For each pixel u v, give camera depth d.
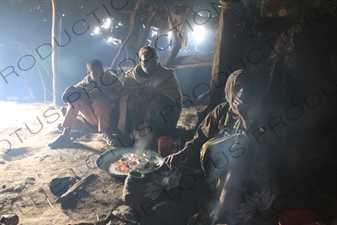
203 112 4.25
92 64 4.24
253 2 3.84
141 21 6.02
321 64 3.15
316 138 3.21
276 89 3.22
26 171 3.72
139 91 4.25
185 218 3.01
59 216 2.99
